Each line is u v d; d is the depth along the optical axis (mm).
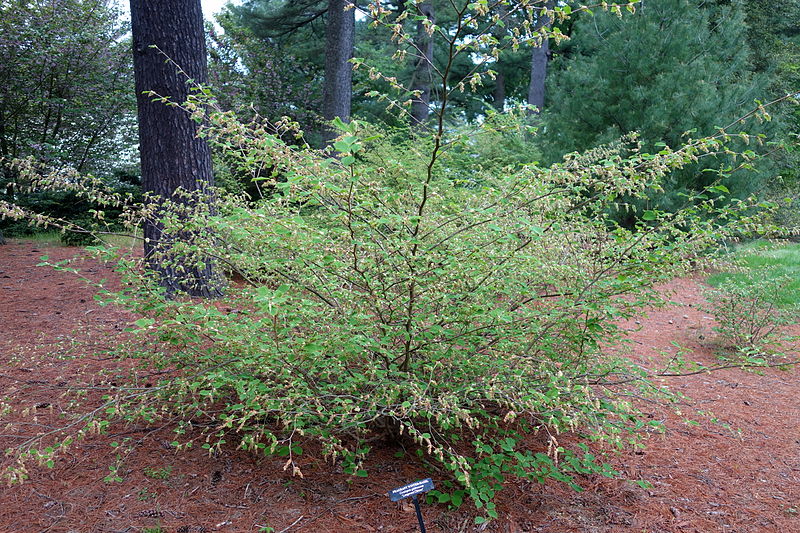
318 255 2633
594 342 3014
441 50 19406
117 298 2857
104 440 3283
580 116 10578
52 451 2576
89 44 12273
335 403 2984
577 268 3094
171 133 6031
